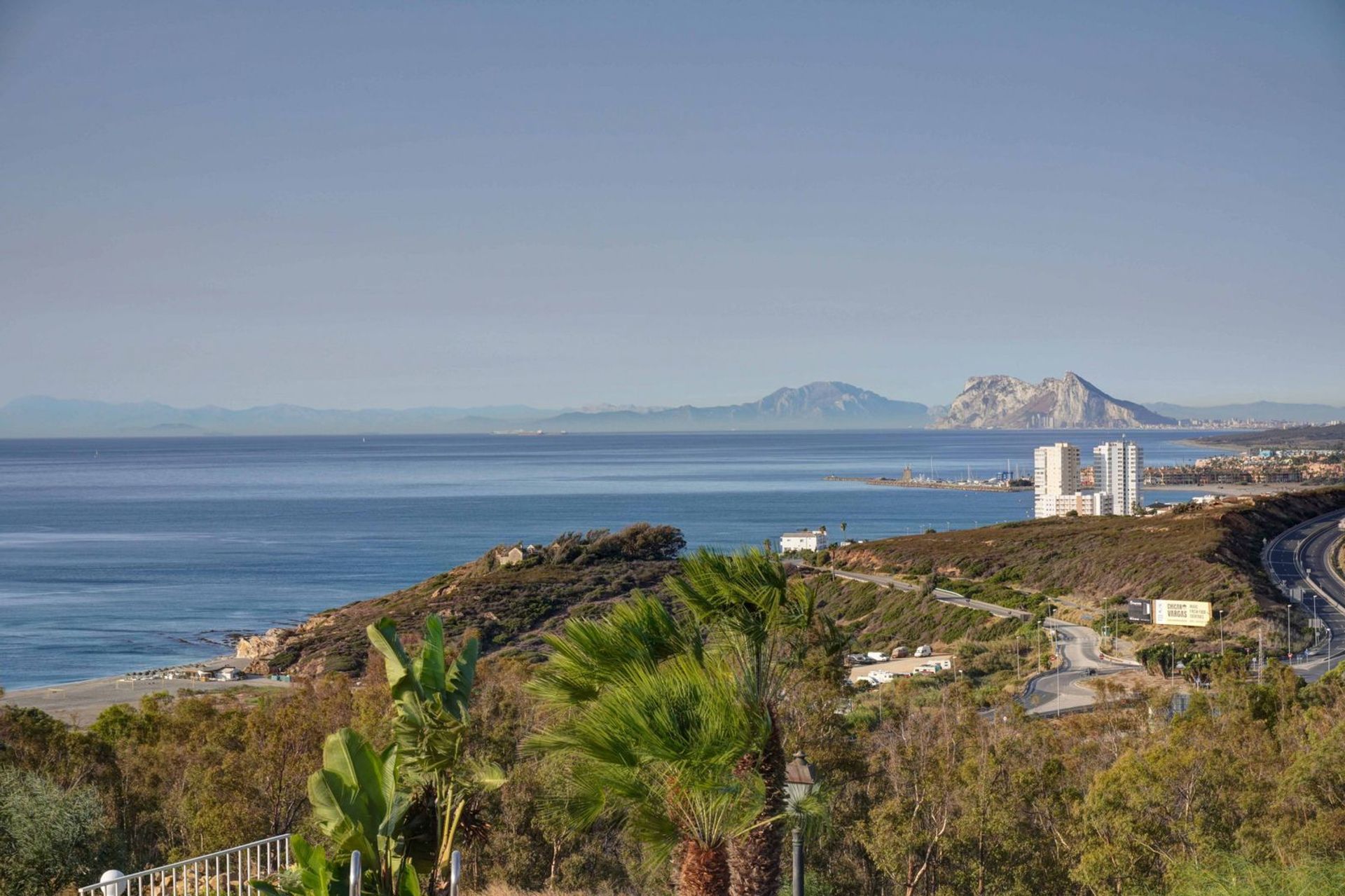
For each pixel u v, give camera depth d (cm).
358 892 1028
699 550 1005
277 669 7731
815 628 1035
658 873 1748
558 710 1013
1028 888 2053
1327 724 2498
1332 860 1501
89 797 1853
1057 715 4653
